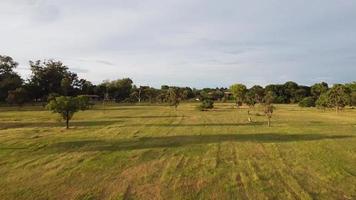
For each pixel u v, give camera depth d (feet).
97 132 148.36
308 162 90.94
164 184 69.36
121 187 67.15
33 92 449.89
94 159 91.66
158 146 113.39
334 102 326.85
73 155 96.68
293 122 204.95
